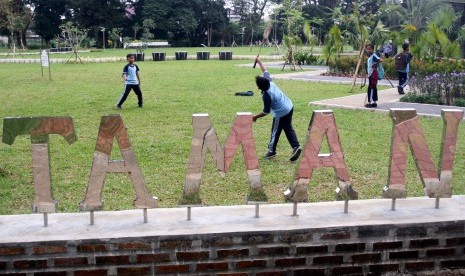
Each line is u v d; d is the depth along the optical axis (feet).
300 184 14.57
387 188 14.92
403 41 74.38
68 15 203.51
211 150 14.25
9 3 174.29
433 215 14.84
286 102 24.57
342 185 14.87
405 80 52.49
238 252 13.71
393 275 14.48
